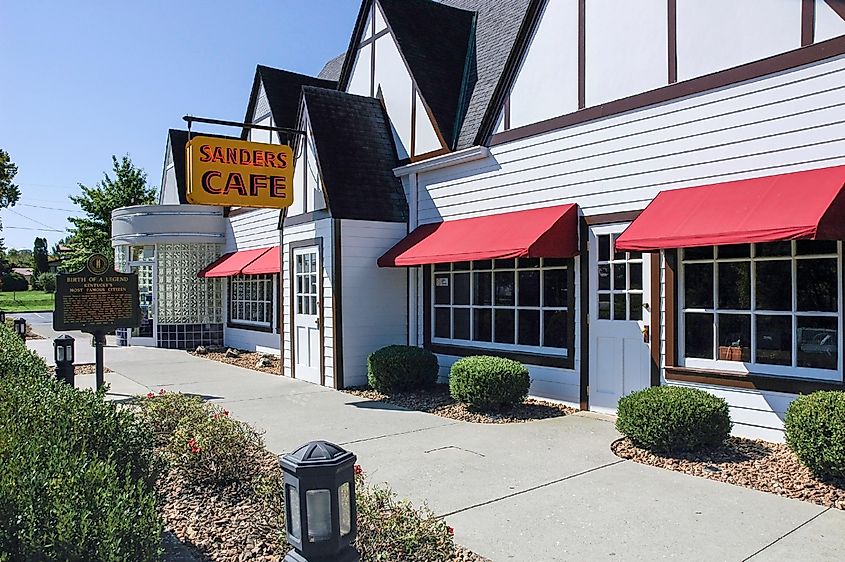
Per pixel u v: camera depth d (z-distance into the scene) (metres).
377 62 14.06
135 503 3.81
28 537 2.96
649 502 5.73
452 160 11.65
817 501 5.63
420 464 6.98
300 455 3.28
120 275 10.23
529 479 6.43
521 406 9.77
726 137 7.78
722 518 5.32
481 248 9.91
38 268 82.44
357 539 4.16
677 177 8.28
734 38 7.73
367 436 8.28
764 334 7.52
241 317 19.38
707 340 8.06
